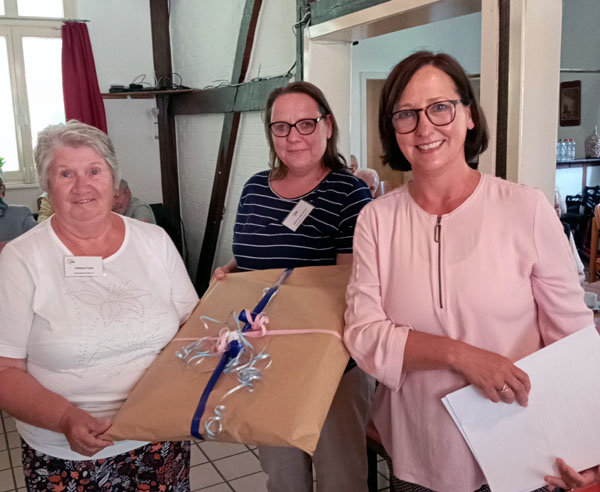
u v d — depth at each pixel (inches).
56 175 50.2
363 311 49.1
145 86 226.8
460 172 47.1
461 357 44.2
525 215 44.1
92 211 50.9
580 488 44.6
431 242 46.7
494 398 43.8
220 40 183.6
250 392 44.8
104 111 213.6
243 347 48.5
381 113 48.8
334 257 68.9
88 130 51.9
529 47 70.3
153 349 53.9
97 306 51.5
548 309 45.7
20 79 210.7
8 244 51.6
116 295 52.6
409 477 50.4
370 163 226.8
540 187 74.8
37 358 51.1
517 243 44.4
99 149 51.5
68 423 46.9
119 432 45.8
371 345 47.7
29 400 49.1
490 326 45.0
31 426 52.0
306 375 45.3
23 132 214.2
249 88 160.2
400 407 50.6
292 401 43.2
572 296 44.9
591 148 256.8
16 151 216.1
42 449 51.9
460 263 45.3
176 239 228.1
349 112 123.0
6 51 208.1
